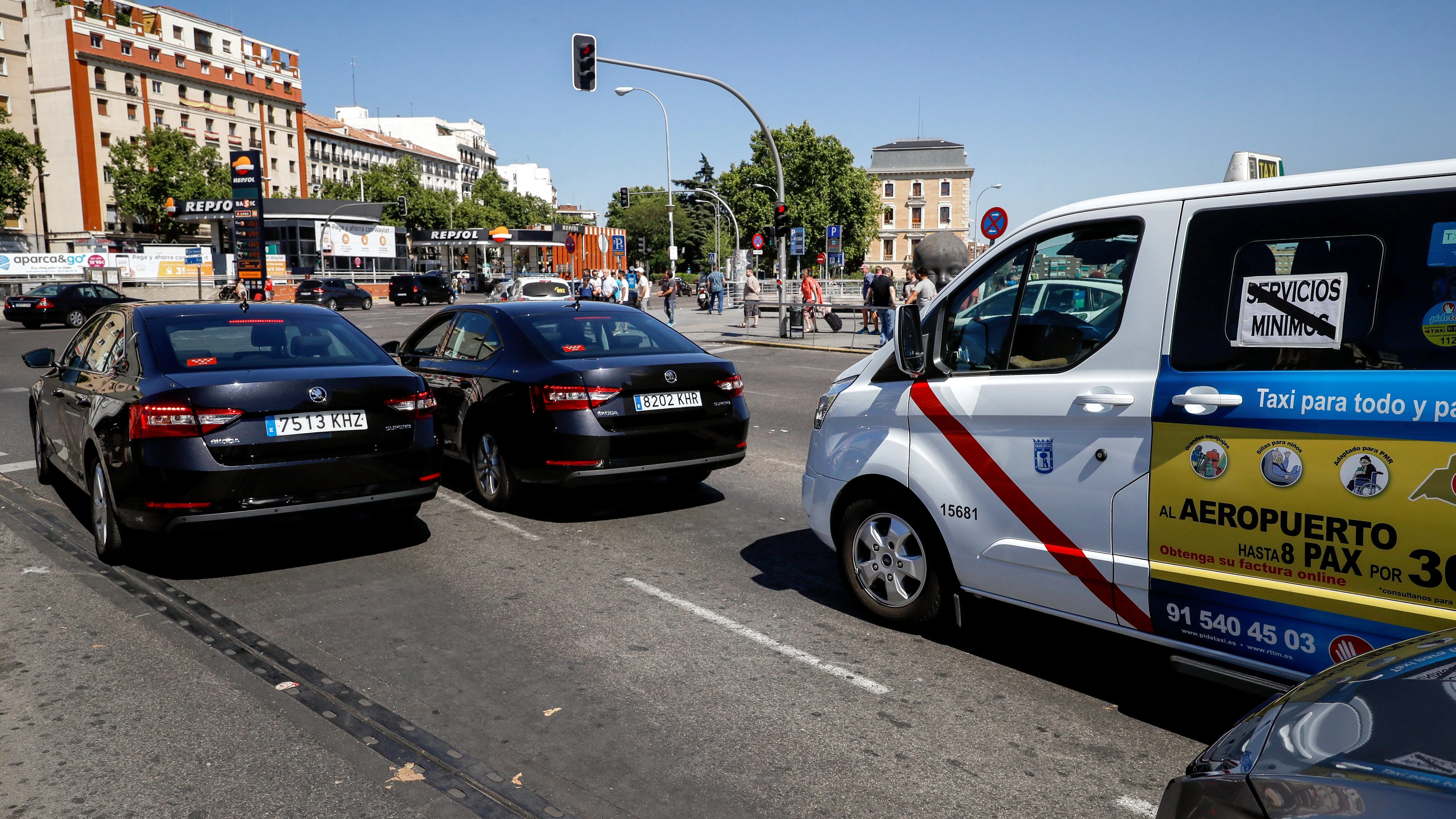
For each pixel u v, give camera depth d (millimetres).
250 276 37344
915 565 4457
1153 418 3445
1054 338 3834
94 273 44938
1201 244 3377
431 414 5895
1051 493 3801
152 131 67688
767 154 75375
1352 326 2990
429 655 4328
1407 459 2840
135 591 5207
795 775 3262
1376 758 1664
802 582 5371
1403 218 2908
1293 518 3098
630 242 105750
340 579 5434
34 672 4129
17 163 57406
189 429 5074
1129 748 3449
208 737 3533
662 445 6598
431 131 131625
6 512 6918
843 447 4703
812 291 24297
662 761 3365
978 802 3092
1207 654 3393
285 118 88875
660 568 5652
